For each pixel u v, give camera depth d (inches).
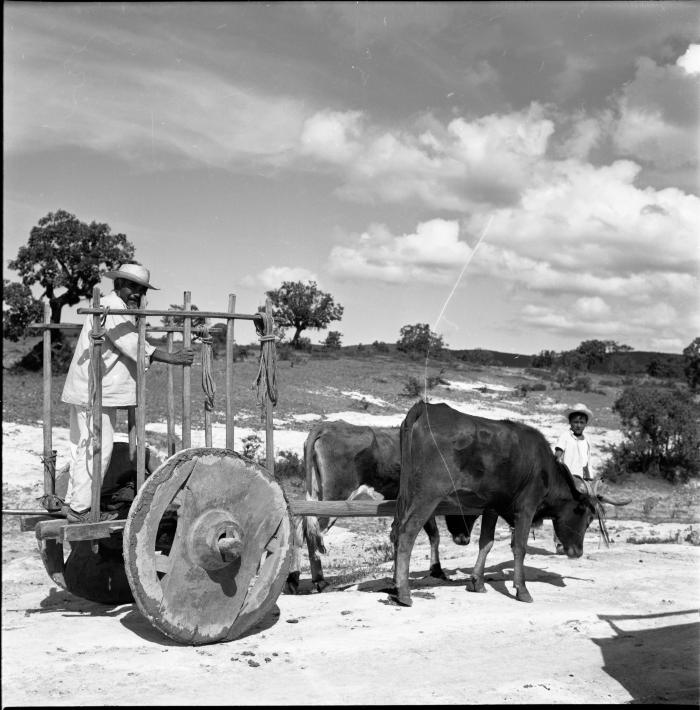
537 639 261.9
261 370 282.0
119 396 269.6
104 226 1706.4
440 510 334.3
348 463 357.4
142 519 234.7
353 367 2031.3
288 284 2982.3
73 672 216.1
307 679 215.9
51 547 291.7
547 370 2421.3
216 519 247.1
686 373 1910.7
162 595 237.6
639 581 356.5
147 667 221.9
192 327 302.8
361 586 354.0
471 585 336.2
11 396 1126.4
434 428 305.6
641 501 843.4
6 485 640.4
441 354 2480.3
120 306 269.7
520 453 319.6
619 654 246.1
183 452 245.4
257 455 845.8
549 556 430.0
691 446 994.1
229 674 218.8
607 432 1302.9
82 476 264.4
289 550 268.2
